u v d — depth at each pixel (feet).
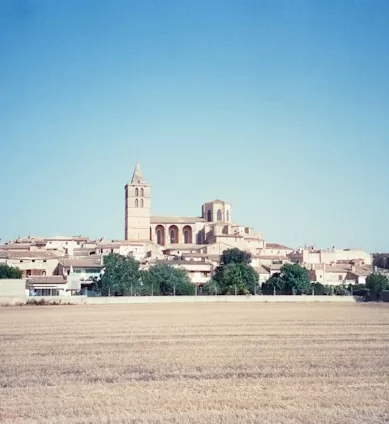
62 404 105.91
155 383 123.65
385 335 214.07
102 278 597.11
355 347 177.58
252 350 172.04
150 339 205.26
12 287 475.31
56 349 177.68
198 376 131.03
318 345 183.32
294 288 626.64
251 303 505.66
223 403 106.11
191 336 215.10
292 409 102.06
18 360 155.02
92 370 138.92
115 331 237.04
